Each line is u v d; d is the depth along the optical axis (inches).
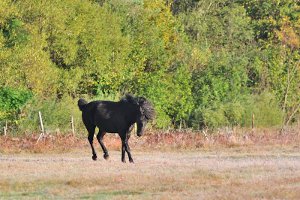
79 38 3821.4
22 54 3346.5
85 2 3878.0
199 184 1492.4
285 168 1754.4
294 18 5388.8
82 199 1357.0
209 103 3954.2
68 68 3806.6
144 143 2664.9
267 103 3964.1
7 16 3496.6
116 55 3976.4
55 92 3580.2
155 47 4163.4
